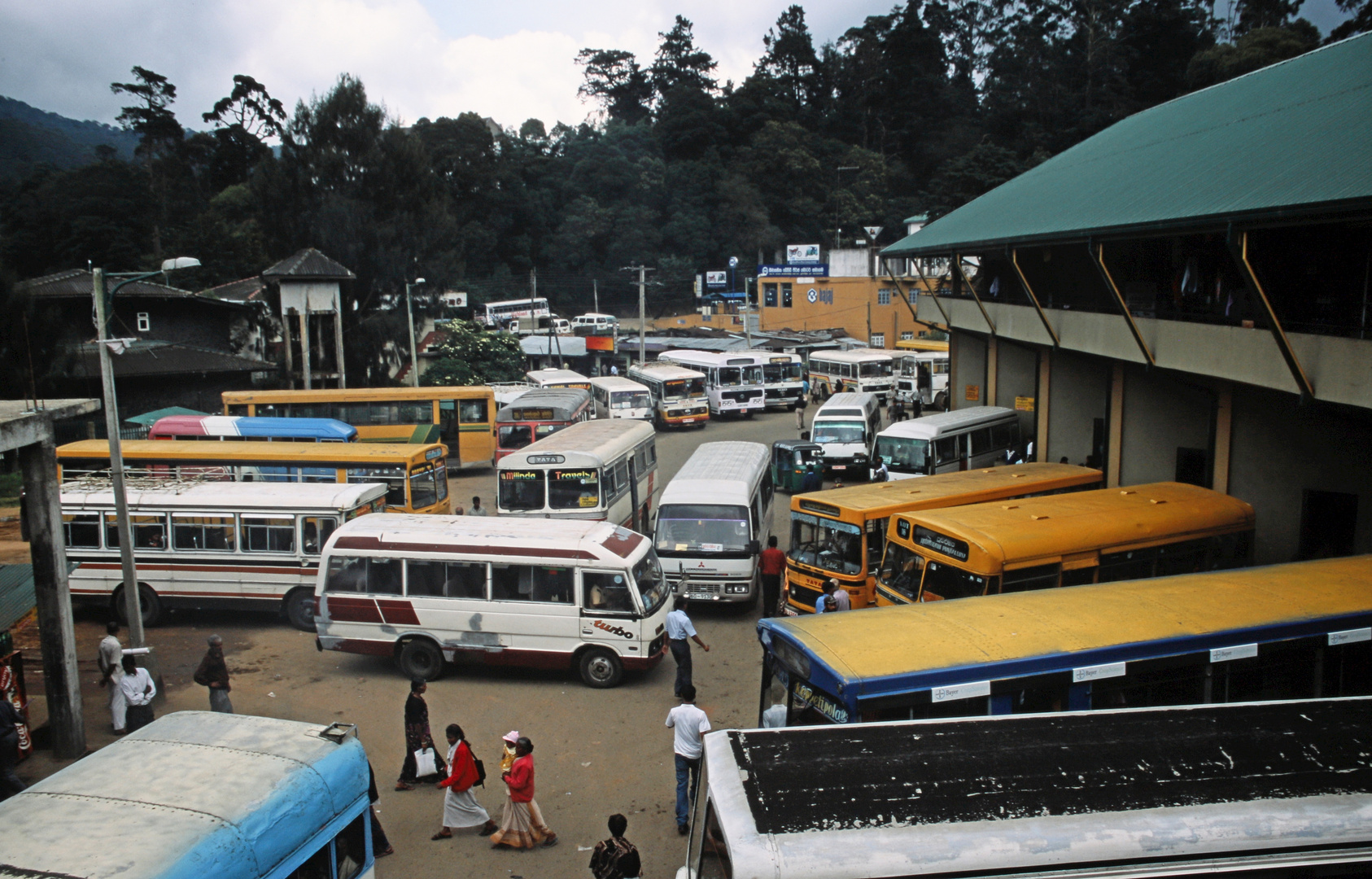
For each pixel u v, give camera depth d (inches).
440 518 593.3
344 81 1886.1
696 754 379.9
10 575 487.2
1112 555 498.0
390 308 1967.3
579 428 926.4
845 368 1857.8
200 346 1617.9
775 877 217.9
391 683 562.6
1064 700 338.6
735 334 2704.2
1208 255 791.7
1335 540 654.5
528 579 544.7
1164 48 2920.8
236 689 555.2
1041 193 1005.2
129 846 231.8
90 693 560.1
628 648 538.3
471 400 1263.5
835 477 1200.2
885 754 261.9
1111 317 771.4
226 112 3346.5
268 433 992.9
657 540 679.1
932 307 1400.1
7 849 229.8
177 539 661.3
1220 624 362.9
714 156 3376.0
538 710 518.0
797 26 3969.0
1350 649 379.9
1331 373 481.1
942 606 386.0
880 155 3408.0
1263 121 687.1
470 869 360.8
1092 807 237.5
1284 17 2824.8
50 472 443.5
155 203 2687.0
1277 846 233.1
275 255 1897.1
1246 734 271.6
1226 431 685.9
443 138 3193.9
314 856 273.3
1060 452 1010.1
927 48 3592.5
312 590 655.1
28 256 2283.5
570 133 3767.2
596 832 389.4
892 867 220.7
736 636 641.0
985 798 240.5
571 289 3201.3
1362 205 416.2
